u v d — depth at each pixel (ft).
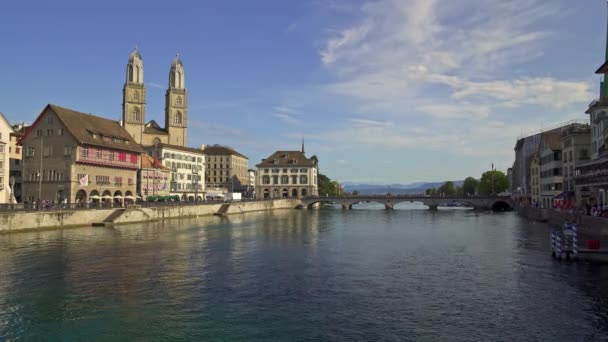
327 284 96.63
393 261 124.16
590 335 65.57
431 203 453.99
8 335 66.95
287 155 561.43
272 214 371.76
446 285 95.25
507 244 157.17
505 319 72.79
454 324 70.85
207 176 629.10
